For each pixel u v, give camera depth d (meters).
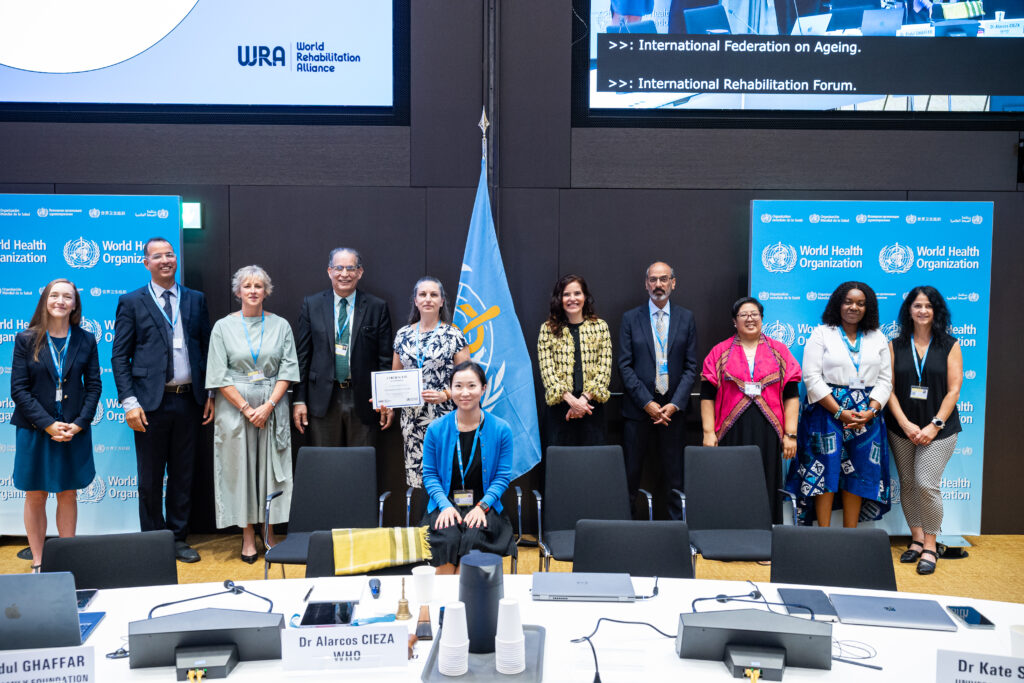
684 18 4.79
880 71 4.82
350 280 4.43
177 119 4.72
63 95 4.70
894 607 2.07
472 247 4.52
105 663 1.80
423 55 4.73
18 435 4.01
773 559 2.62
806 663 1.77
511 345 4.54
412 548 2.70
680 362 4.55
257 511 4.34
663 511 4.86
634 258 4.86
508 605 1.72
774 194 4.86
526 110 4.79
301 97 4.75
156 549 2.54
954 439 4.37
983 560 4.50
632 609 2.09
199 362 4.39
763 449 4.36
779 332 4.68
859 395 4.41
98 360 4.16
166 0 4.68
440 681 1.69
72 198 4.51
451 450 3.30
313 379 4.46
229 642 1.80
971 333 4.70
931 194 4.87
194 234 4.76
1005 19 4.79
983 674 1.62
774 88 4.82
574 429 4.52
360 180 4.78
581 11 4.75
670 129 4.82
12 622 1.69
